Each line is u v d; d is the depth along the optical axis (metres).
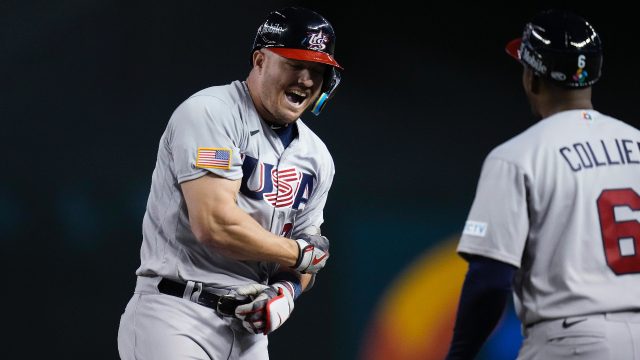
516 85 25.80
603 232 7.73
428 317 23.39
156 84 23.69
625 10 26.58
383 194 24.39
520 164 7.82
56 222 22.39
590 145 7.96
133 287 22.48
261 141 10.02
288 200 10.24
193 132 9.59
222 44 24.27
